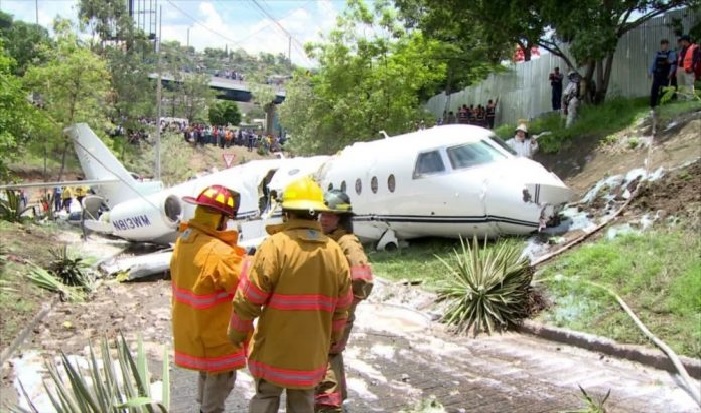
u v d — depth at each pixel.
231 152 57.84
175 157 36.94
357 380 6.71
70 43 39.19
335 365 5.04
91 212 20.05
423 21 18.92
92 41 58.34
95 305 10.48
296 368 3.97
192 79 77.06
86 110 38.22
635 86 16.62
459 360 7.36
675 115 13.25
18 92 19.78
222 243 4.50
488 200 11.10
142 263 12.84
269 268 3.90
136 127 53.88
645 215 10.20
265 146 60.59
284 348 3.96
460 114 23.50
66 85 37.38
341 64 24.00
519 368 6.95
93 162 19.77
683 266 8.11
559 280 8.87
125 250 17.42
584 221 11.00
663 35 15.99
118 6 59.16
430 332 8.62
